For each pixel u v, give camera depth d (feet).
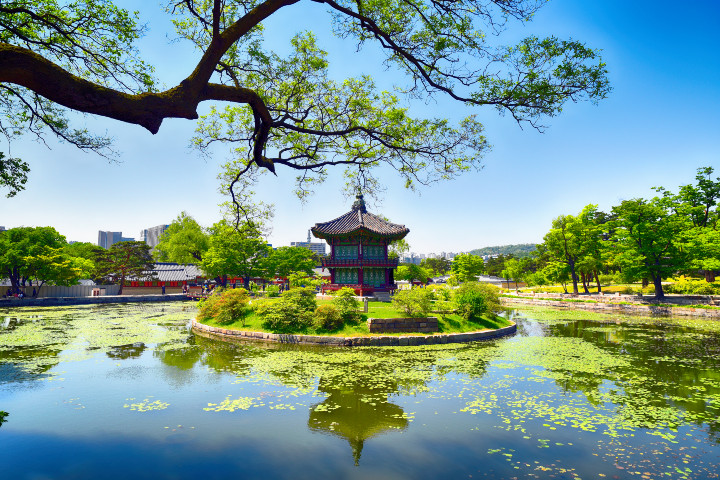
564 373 50.24
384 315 79.25
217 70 29.22
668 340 76.59
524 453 27.99
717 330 90.63
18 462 25.88
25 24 25.11
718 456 27.50
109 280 196.54
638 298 143.13
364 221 132.16
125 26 28.12
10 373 48.29
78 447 28.25
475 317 87.15
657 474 25.07
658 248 130.00
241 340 73.31
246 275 163.22
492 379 47.29
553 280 207.51
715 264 116.47
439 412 36.11
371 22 23.15
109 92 16.52
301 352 62.64
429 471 25.41
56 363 53.62
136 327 89.97
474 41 24.76
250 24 20.25
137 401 38.27
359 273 124.57
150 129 18.04
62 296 167.73
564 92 22.71
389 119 31.40
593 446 29.12
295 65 32.07
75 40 27.02
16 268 144.97
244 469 25.40
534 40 22.34
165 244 240.32
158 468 25.34
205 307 92.22
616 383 45.60
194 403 37.93
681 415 35.32
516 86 23.61
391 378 47.50
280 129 33.83
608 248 152.66
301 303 79.00
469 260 241.35
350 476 24.68
